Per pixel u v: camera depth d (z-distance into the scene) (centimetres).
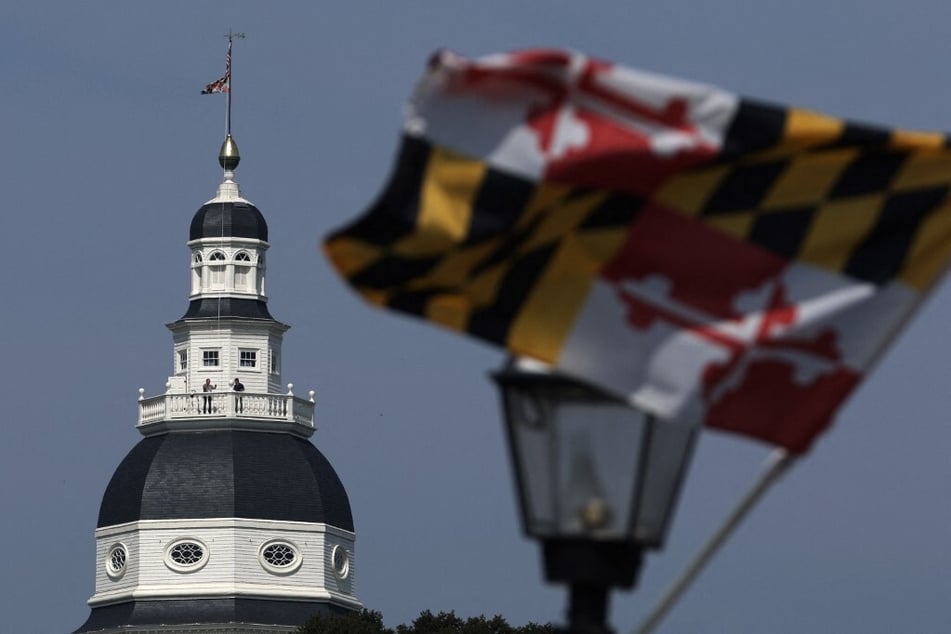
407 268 3841
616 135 3825
